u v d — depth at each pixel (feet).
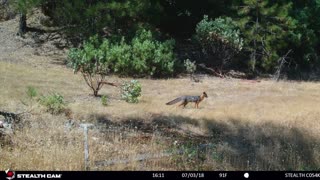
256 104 72.59
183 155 42.45
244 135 53.21
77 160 38.22
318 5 126.31
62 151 39.55
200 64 111.04
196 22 123.65
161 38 118.83
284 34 114.21
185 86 89.45
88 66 72.54
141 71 94.94
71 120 52.80
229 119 59.57
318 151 47.96
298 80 113.91
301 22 122.11
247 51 118.52
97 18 100.12
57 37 109.19
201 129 55.62
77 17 99.50
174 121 57.62
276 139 51.57
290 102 75.72
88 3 102.22
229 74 108.68
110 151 42.27
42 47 104.22
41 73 83.71
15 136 43.73
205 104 71.97
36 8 117.19
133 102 68.74
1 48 100.68
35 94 63.10
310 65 125.39
